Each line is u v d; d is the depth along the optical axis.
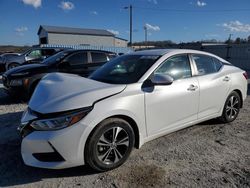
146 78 3.78
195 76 4.44
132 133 3.56
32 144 3.10
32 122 3.17
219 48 22.56
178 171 3.42
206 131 4.87
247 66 20.48
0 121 5.65
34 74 7.45
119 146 3.49
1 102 7.69
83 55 8.25
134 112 3.52
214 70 4.89
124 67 4.18
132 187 3.08
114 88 3.49
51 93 3.47
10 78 7.33
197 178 3.25
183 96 4.12
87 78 4.13
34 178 3.29
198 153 3.95
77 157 3.14
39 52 16.86
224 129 4.98
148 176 3.30
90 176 3.32
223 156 3.85
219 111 4.96
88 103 3.21
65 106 3.12
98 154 3.29
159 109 3.82
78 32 54.06
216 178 3.25
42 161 3.18
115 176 3.31
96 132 3.20
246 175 3.32
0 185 3.15
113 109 3.30
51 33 51.56
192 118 4.39
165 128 3.98
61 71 7.78
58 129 3.05
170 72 4.09
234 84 5.14
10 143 4.38
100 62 8.46
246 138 4.54
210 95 4.63
